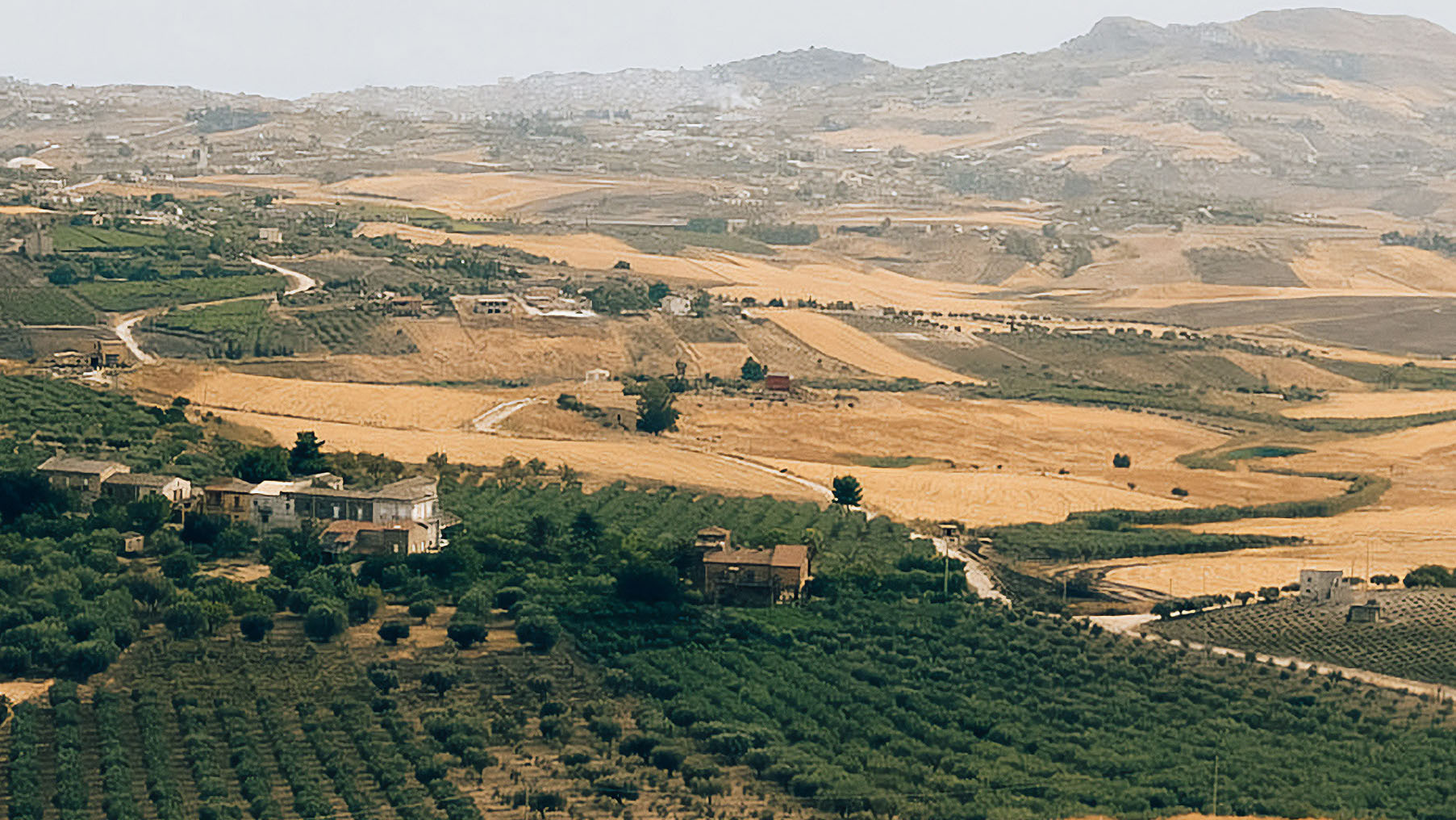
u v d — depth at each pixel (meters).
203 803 196.00
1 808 192.38
